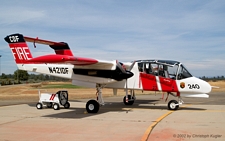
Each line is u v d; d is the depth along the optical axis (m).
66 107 13.73
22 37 13.98
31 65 13.80
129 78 12.93
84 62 10.55
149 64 12.73
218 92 29.69
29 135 7.30
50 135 7.26
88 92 34.62
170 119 9.65
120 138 6.78
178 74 12.19
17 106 15.21
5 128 8.33
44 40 14.03
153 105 15.05
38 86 62.09
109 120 9.66
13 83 90.88
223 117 10.06
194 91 11.92
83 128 8.16
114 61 11.95
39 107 13.55
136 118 10.05
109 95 25.83
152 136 6.91
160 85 12.43
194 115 10.66
